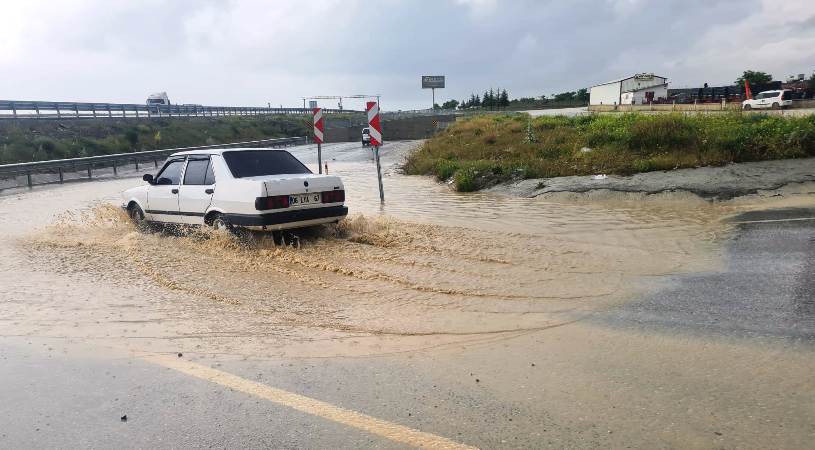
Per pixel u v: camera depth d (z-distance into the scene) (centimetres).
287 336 460
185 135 4300
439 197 1417
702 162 1438
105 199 1545
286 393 357
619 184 1312
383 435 302
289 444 297
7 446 302
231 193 810
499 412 322
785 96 3578
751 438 282
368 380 373
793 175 1193
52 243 873
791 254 654
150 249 806
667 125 1714
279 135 5925
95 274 675
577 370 373
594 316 482
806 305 474
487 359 400
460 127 3466
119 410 342
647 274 610
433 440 295
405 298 555
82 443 305
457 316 498
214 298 570
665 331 434
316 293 580
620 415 311
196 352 430
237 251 778
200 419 327
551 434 296
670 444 280
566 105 8725
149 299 570
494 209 1160
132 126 3866
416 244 797
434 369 387
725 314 465
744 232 798
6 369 405
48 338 466
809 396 320
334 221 856
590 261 678
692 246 733
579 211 1087
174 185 923
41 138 2858
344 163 2911
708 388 337
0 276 671
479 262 689
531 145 2066
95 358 423
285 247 784
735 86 5150
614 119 2339
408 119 7069
